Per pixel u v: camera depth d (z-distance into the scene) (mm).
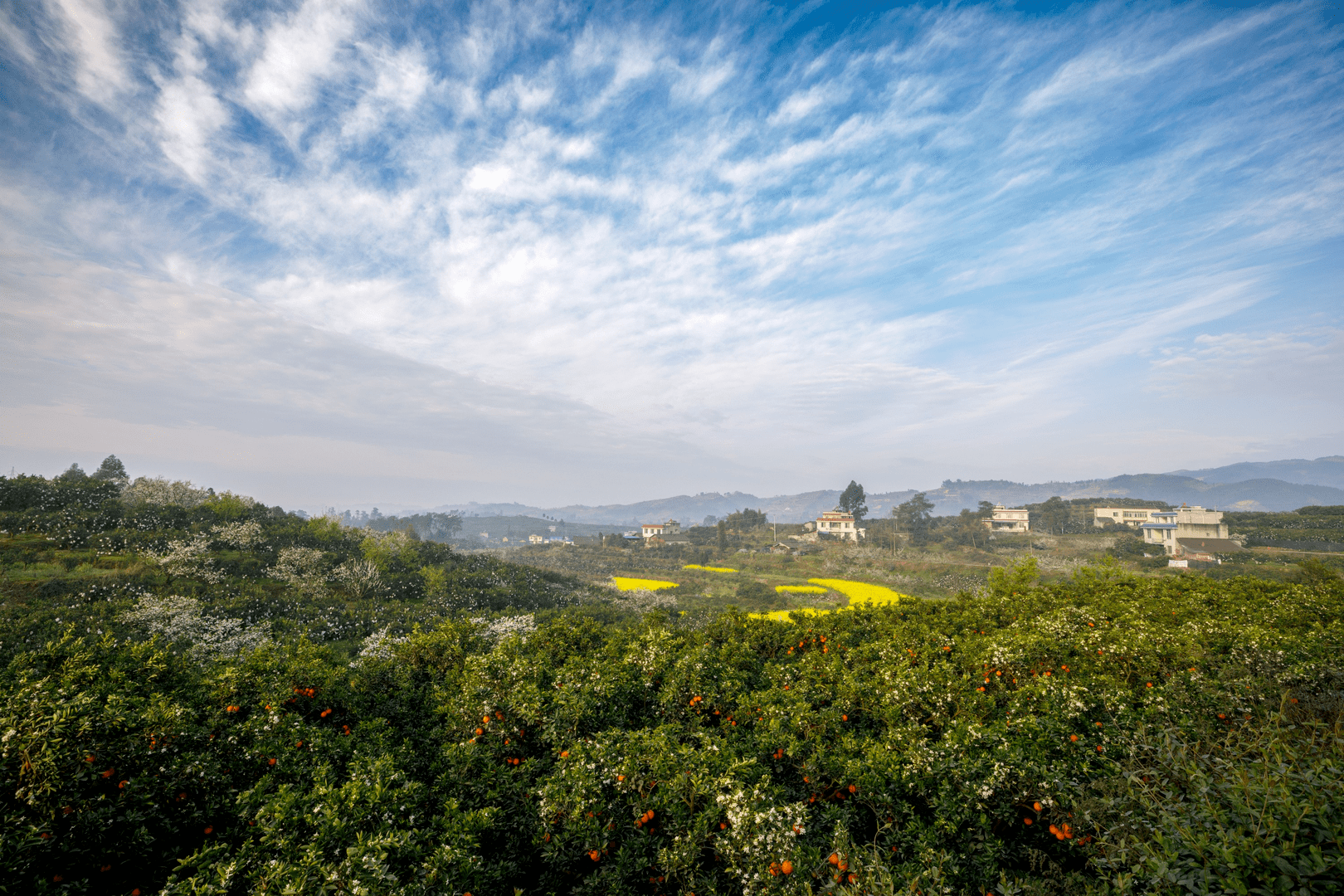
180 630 18469
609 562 95625
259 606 23531
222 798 6668
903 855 5926
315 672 10031
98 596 20984
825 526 116812
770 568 85000
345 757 7875
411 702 10922
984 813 6125
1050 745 7098
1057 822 5836
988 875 5434
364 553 35094
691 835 5957
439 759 8164
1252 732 5992
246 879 5270
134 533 27828
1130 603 14289
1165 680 8914
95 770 6066
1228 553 60312
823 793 7156
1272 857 3545
